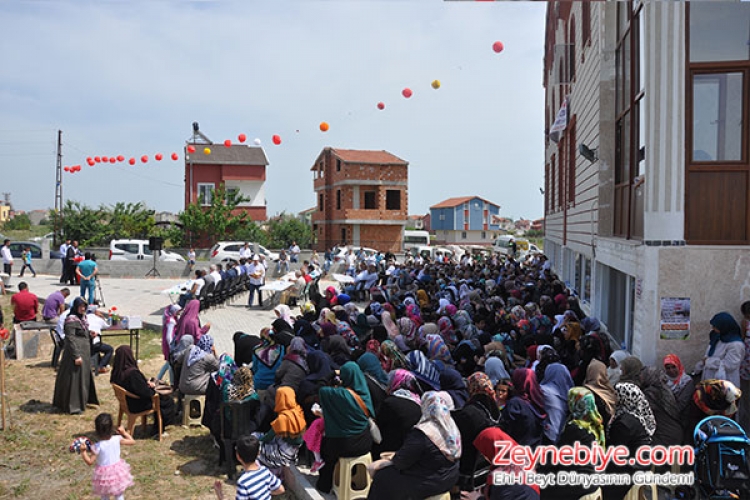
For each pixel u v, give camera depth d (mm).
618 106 10516
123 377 7613
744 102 7141
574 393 5109
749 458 5297
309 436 6316
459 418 5359
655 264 7137
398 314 12219
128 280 25906
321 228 53031
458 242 87000
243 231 43281
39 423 8172
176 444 7660
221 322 16422
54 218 41469
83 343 8789
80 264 17375
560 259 21594
